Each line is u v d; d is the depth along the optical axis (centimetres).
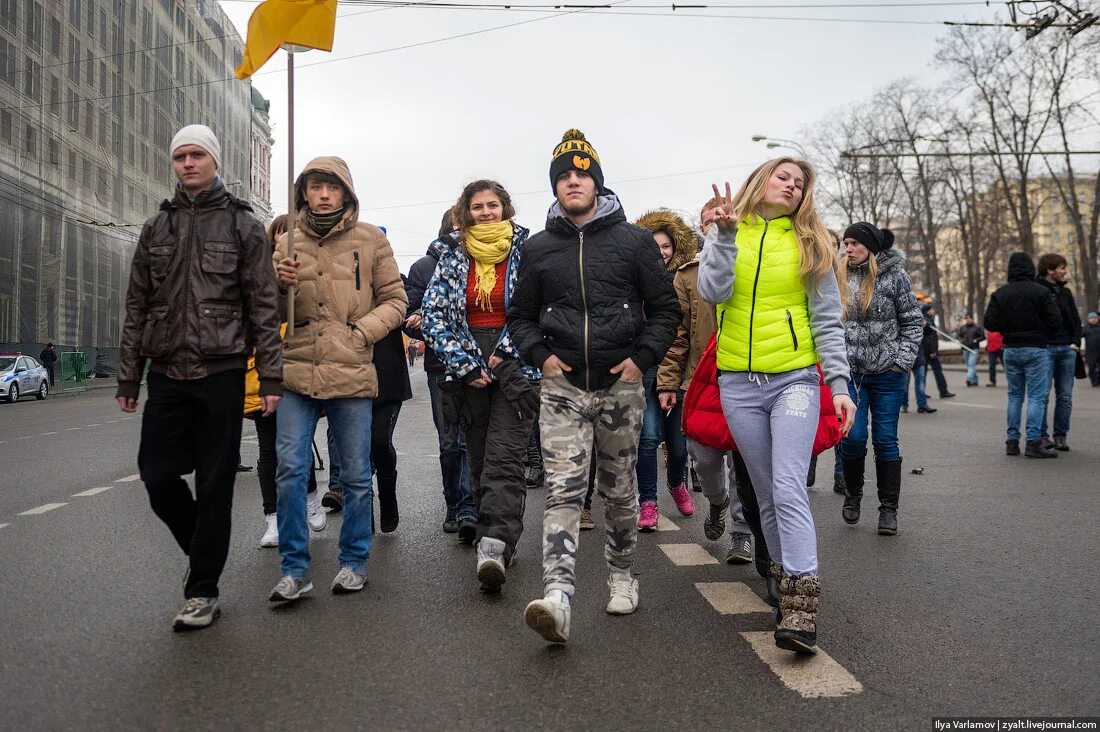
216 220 408
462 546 570
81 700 312
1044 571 490
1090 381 2381
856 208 5975
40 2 4359
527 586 470
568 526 382
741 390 392
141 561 523
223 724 292
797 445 373
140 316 409
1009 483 791
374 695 317
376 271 468
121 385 405
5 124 4072
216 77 6575
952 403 1769
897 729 287
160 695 317
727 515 677
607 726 290
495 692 320
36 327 4281
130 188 5341
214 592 405
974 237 5566
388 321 460
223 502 406
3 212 4031
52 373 3884
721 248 377
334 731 287
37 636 383
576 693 318
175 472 408
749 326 386
